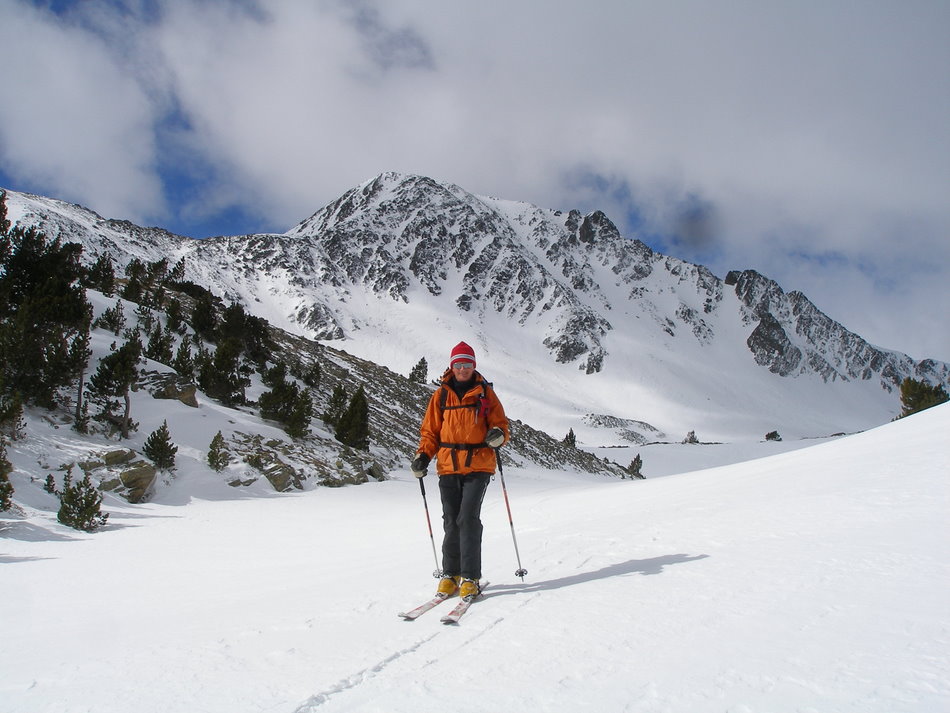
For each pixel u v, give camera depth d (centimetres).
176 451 2331
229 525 1720
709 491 978
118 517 1759
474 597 430
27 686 322
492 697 248
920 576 334
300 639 367
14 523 1480
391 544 1102
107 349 2984
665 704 221
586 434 16625
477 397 487
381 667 300
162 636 426
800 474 905
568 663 275
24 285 2997
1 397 2000
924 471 689
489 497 2130
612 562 497
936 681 208
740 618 305
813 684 220
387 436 4200
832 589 332
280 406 3334
